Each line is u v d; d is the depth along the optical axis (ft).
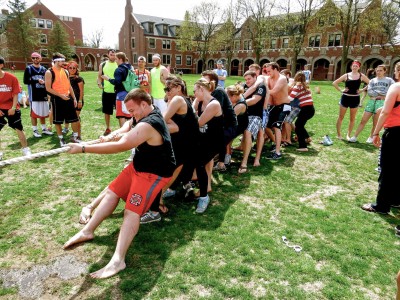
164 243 9.86
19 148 19.71
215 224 11.18
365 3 111.14
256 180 15.67
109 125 25.95
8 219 11.03
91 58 191.01
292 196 13.96
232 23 153.69
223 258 9.29
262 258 9.33
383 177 12.28
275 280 8.46
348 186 15.37
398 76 12.92
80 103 24.50
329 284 8.36
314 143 23.29
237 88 15.30
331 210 12.77
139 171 8.93
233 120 14.30
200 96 13.00
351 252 9.84
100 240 9.89
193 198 13.39
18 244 9.62
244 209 12.50
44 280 8.15
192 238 10.24
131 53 185.78
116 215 11.47
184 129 11.32
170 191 13.38
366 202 13.58
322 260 9.44
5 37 154.51
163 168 8.93
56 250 9.37
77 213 11.57
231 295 7.82
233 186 14.82
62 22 177.27
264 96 16.55
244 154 16.63
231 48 167.22
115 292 7.76
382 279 8.61
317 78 144.77
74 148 8.44
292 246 10.03
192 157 11.66
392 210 12.97
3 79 16.56
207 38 169.48
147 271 8.53
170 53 185.16
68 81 20.33
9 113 16.93
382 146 12.14
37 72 21.93
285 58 150.10
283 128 22.39
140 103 8.84
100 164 17.20
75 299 7.52
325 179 16.19
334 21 111.24
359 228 11.38
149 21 176.45
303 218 11.96
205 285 8.14
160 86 22.98
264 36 133.08
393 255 9.78
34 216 11.30
